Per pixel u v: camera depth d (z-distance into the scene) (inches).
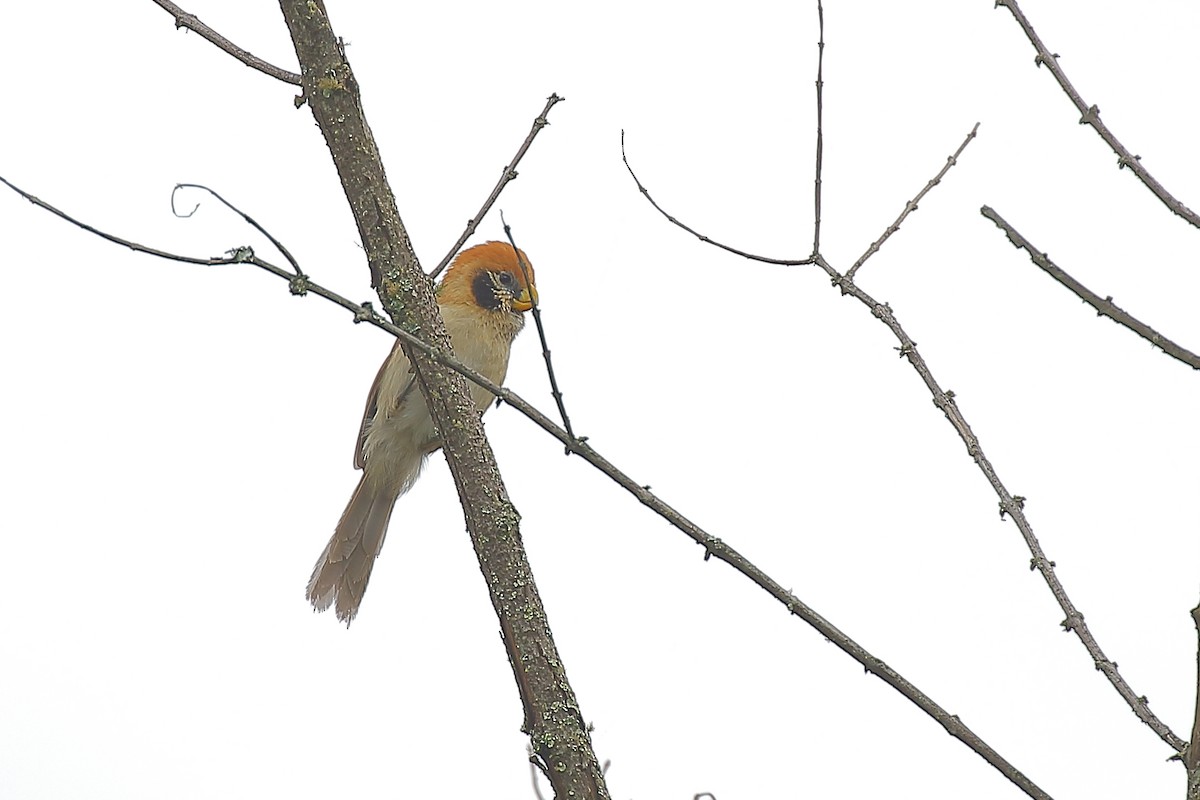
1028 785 235.8
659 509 249.4
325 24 285.9
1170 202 258.4
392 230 291.3
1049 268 261.1
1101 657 240.8
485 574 289.3
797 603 247.8
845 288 279.6
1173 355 252.1
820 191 283.6
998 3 278.2
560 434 249.6
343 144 288.5
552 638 285.0
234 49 298.8
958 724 241.9
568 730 274.8
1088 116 266.7
